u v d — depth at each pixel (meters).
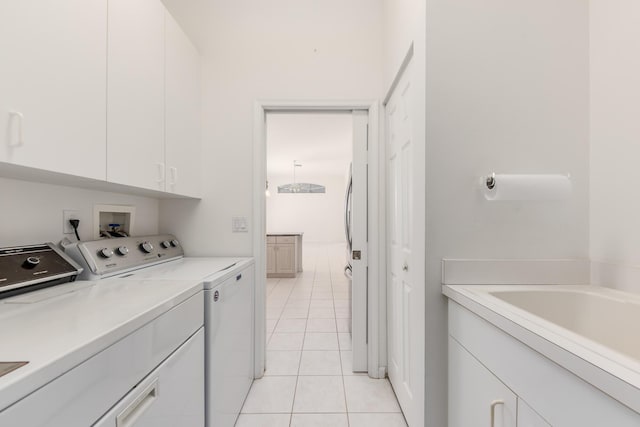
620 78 1.02
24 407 0.44
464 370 0.96
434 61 1.12
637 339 0.85
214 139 1.93
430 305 1.11
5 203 1.00
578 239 1.12
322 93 1.93
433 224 1.11
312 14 1.95
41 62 0.81
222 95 1.93
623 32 1.01
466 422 0.94
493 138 1.12
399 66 1.51
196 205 1.93
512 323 0.68
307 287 4.44
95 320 0.68
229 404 1.35
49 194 1.16
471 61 1.12
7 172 0.88
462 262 1.09
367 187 1.96
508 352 0.72
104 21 1.06
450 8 1.12
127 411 0.67
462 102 1.12
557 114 1.12
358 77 1.93
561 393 0.56
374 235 1.90
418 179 1.19
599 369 0.47
